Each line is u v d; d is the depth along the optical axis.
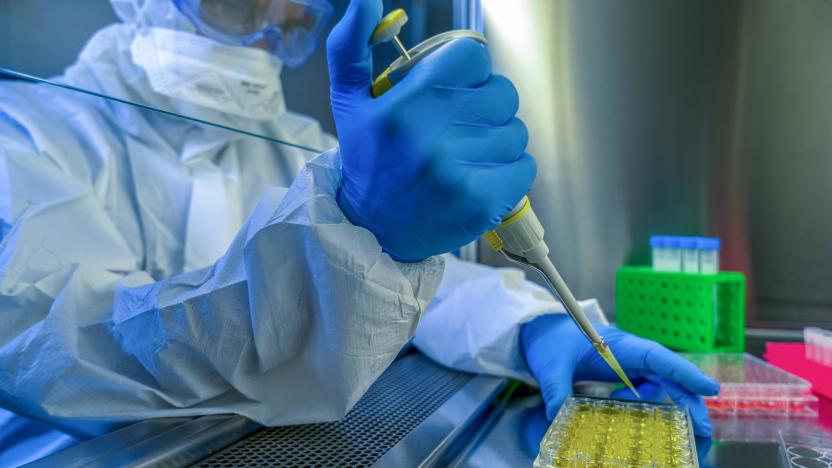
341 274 0.69
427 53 0.68
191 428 0.73
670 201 1.74
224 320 0.76
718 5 1.67
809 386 1.00
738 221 1.71
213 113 1.13
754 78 1.67
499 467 0.73
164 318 0.77
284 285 0.73
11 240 0.95
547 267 0.77
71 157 1.19
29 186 1.04
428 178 0.65
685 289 1.41
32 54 0.77
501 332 1.07
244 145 1.52
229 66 1.10
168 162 1.34
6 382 0.78
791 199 1.67
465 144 0.66
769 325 1.68
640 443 0.71
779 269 1.69
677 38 1.70
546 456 0.67
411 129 0.64
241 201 1.44
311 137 1.64
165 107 1.14
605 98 1.75
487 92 0.69
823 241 1.66
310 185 0.75
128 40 1.14
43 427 0.96
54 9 0.82
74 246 1.01
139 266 1.21
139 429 0.72
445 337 1.18
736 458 0.78
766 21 1.65
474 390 1.00
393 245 0.74
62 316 0.84
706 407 0.93
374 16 0.64
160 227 1.25
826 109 1.63
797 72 1.64
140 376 0.84
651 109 1.73
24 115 1.17
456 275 1.41
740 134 1.69
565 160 1.78
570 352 1.04
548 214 1.80
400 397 0.95
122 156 1.29
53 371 0.78
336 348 0.73
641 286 1.52
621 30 1.72
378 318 0.71
